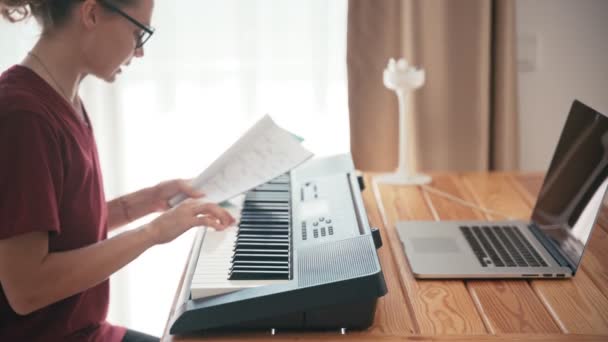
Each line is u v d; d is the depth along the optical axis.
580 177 1.29
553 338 0.99
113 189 2.61
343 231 1.17
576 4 2.40
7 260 1.06
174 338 0.98
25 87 1.14
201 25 2.50
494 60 2.36
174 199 1.49
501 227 1.46
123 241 1.14
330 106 2.55
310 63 2.51
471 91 2.33
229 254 1.14
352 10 2.31
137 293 2.76
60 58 1.20
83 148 1.22
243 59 2.49
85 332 1.28
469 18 2.28
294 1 2.47
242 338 0.98
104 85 2.53
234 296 0.99
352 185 1.44
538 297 1.14
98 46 1.19
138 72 2.55
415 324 1.04
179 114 2.58
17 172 1.06
